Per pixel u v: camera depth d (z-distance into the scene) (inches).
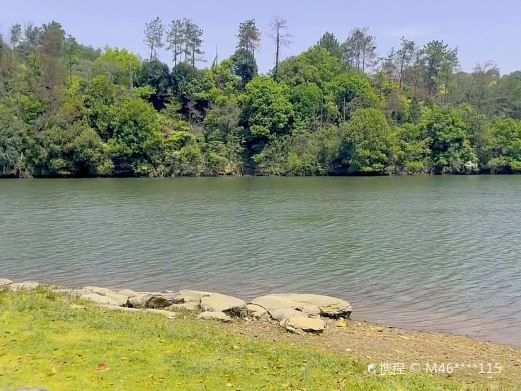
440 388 504.7
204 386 445.7
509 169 4564.5
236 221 1806.1
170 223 1754.4
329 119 4729.3
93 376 454.3
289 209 2117.4
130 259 1243.2
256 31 5506.9
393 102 4972.9
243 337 649.6
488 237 1529.3
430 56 5949.8
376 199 2475.4
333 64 5447.8
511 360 650.8
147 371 468.8
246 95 4603.8
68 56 5260.8
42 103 4062.5
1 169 3757.4
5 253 1296.8
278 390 448.8
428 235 1560.0
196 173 4180.6
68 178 3848.4
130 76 4869.6
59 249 1343.5
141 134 4008.4
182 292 864.3
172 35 5295.3
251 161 4362.7
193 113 4771.2
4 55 4675.2
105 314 660.1
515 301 933.2
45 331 552.7
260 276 1103.0
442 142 4407.0
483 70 5895.7
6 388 423.5
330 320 804.6
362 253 1317.7
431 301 933.2
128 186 3152.1
